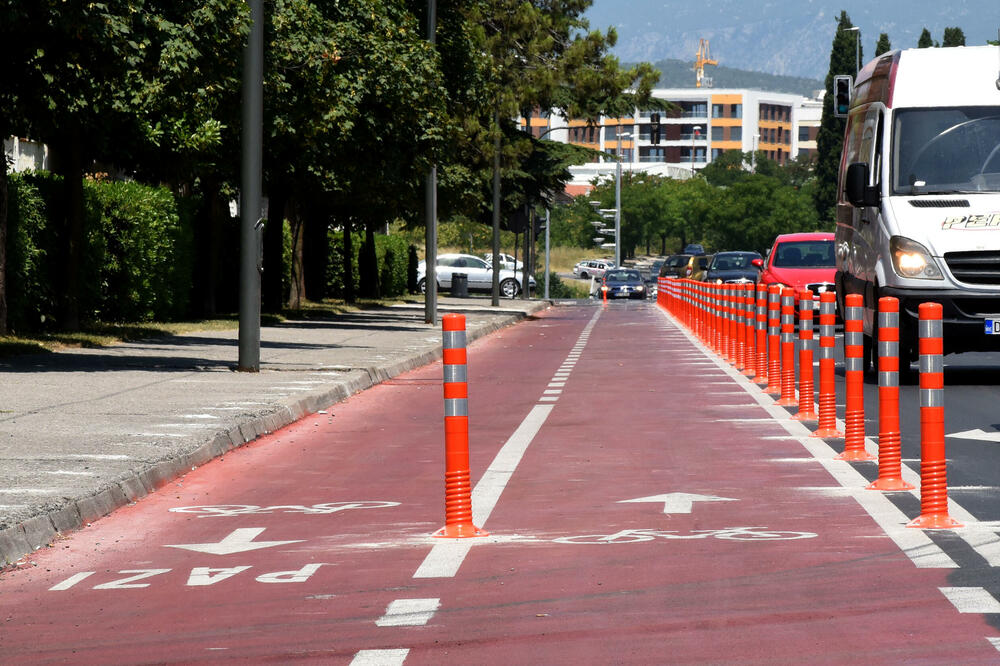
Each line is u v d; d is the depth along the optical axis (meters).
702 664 7.07
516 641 7.57
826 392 16.67
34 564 9.93
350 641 7.64
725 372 26.94
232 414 17.48
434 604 8.46
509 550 10.08
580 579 9.07
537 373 27.17
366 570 9.48
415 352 30.17
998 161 23.47
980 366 27.08
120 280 35.75
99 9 21.72
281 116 34.94
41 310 31.50
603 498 12.31
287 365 25.80
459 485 10.66
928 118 23.86
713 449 15.53
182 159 34.59
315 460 15.17
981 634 7.53
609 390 23.17
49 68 23.97
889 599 8.36
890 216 23.39
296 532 10.99
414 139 40.47
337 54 33.66
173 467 13.88
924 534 10.40
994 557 9.52
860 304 14.65
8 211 28.89
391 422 18.84
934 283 22.80
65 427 16.06
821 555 9.70
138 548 10.46
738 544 10.15
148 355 27.53
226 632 7.91
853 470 13.80
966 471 13.53
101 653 7.54
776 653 7.24
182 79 24.41
